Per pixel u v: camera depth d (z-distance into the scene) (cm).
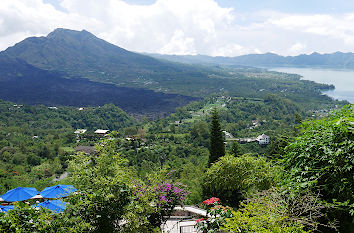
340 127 309
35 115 14238
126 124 15550
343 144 303
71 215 430
